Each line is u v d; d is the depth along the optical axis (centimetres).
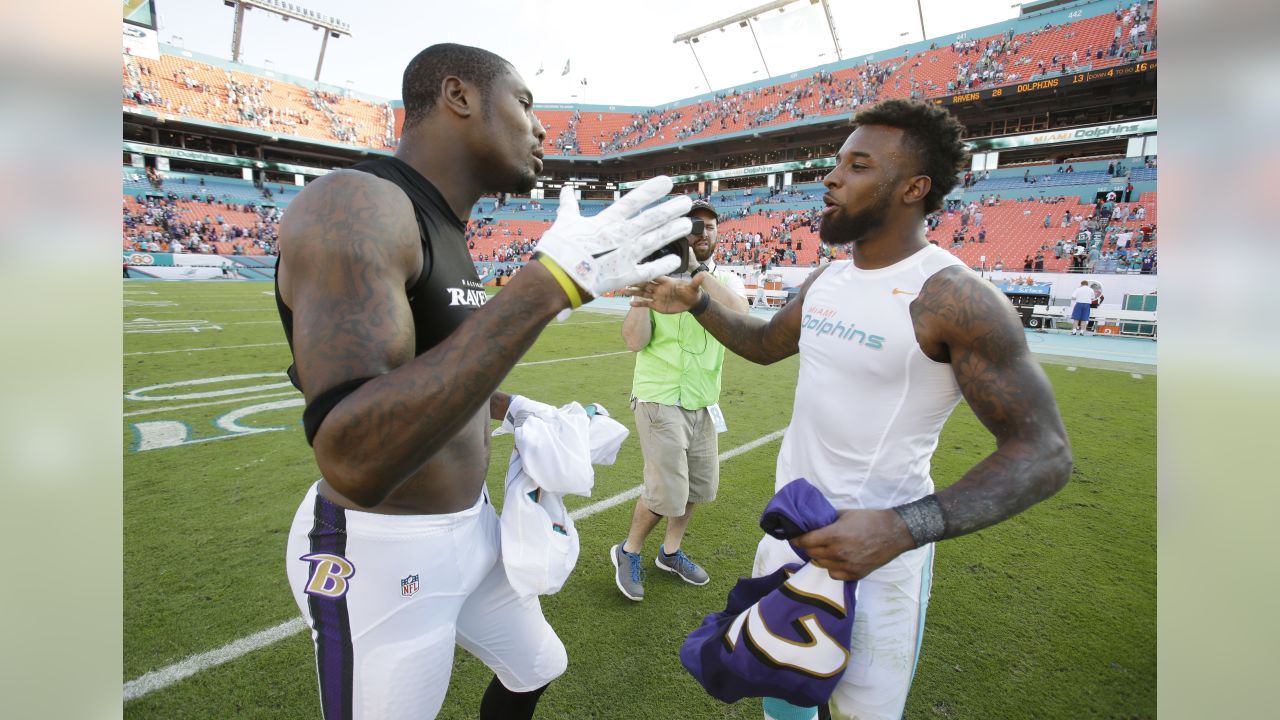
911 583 147
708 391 297
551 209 4562
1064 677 236
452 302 122
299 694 218
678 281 199
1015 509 116
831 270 172
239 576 298
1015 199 2523
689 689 229
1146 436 580
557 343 1195
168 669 230
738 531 370
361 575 122
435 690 132
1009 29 3153
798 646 132
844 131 3672
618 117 5022
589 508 401
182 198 3541
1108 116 2839
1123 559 332
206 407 628
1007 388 123
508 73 133
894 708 147
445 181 129
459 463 136
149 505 384
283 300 115
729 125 4134
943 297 131
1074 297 1520
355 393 87
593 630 266
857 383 146
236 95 4103
